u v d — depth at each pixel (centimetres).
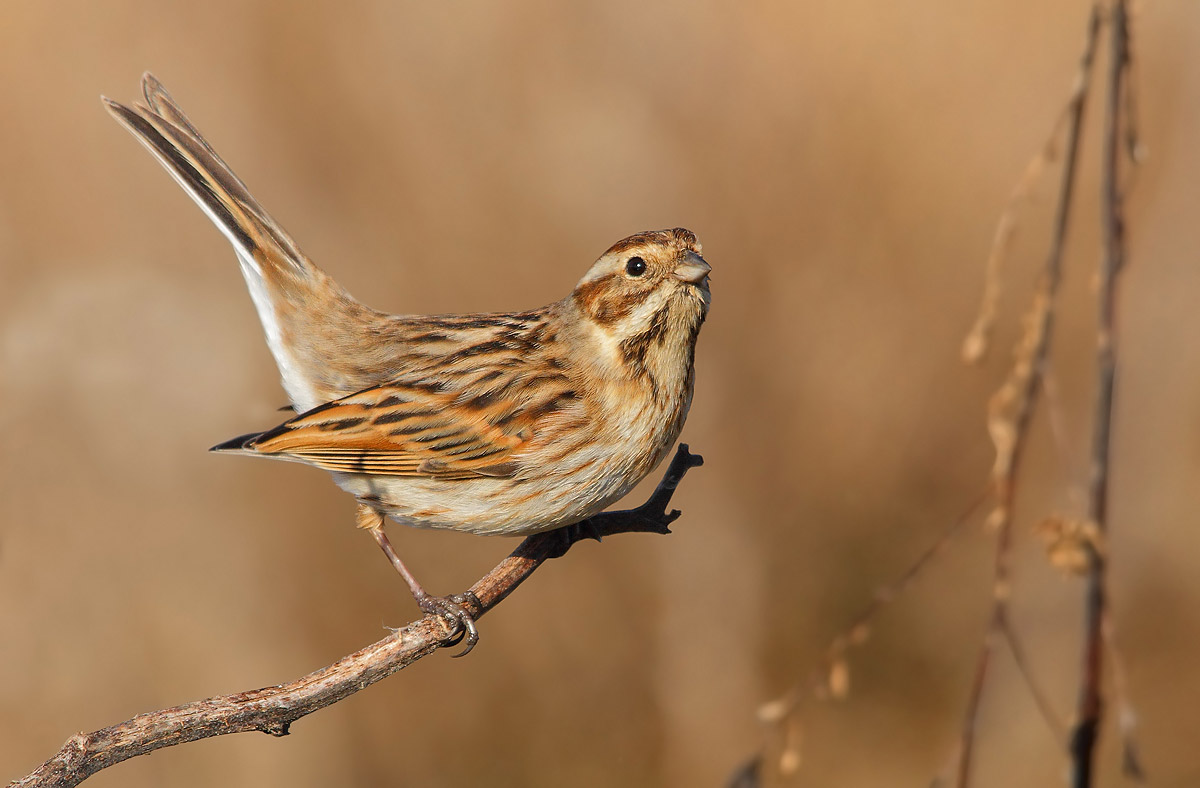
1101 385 668
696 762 1410
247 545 1387
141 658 1318
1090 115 1480
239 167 1529
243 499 1415
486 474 805
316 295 889
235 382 1440
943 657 1454
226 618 1352
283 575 1391
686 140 1577
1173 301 1291
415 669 1414
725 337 1561
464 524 827
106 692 1295
